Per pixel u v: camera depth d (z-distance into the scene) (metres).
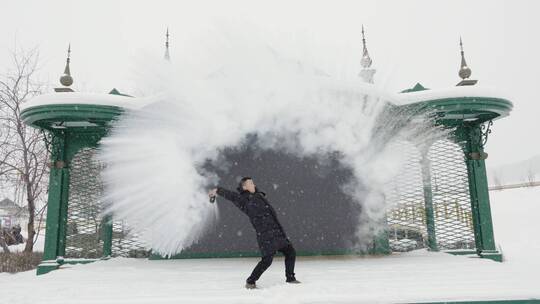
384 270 5.84
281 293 4.05
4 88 12.04
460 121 8.01
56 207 7.66
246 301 3.82
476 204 7.78
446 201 8.05
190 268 6.61
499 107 6.99
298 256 7.82
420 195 7.94
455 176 8.05
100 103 6.86
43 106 6.79
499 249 7.89
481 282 4.71
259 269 4.44
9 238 14.45
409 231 8.20
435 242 7.86
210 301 3.85
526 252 9.75
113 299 4.09
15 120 11.85
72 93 6.90
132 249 8.32
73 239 7.95
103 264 7.35
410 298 3.82
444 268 5.98
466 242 7.92
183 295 4.22
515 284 4.54
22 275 7.39
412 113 7.28
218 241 7.99
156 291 4.55
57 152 7.89
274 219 4.63
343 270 5.90
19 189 12.26
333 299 3.78
